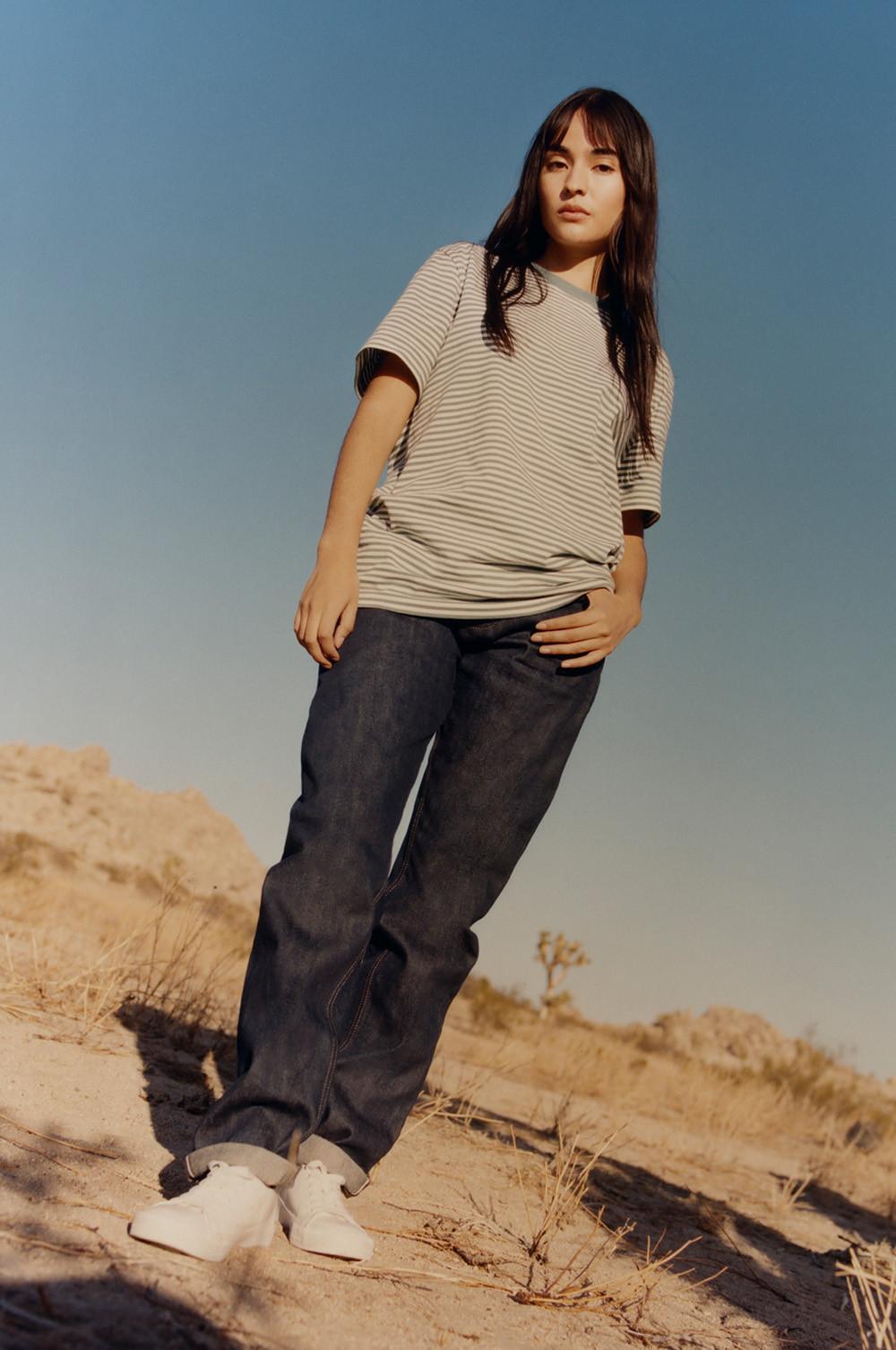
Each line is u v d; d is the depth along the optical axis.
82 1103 2.73
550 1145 4.59
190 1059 3.63
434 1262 2.31
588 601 2.46
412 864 2.42
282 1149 2.03
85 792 48.38
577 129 2.59
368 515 2.43
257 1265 1.94
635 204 2.61
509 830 2.40
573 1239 2.95
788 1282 3.23
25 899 8.12
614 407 2.55
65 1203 1.97
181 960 4.94
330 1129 2.28
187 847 48.38
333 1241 2.07
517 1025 15.51
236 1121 2.04
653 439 2.67
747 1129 8.88
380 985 2.38
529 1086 7.89
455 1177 3.24
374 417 2.39
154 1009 4.16
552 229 2.61
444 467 2.40
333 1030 2.15
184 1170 2.35
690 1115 8.53
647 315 2.63
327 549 2.30
